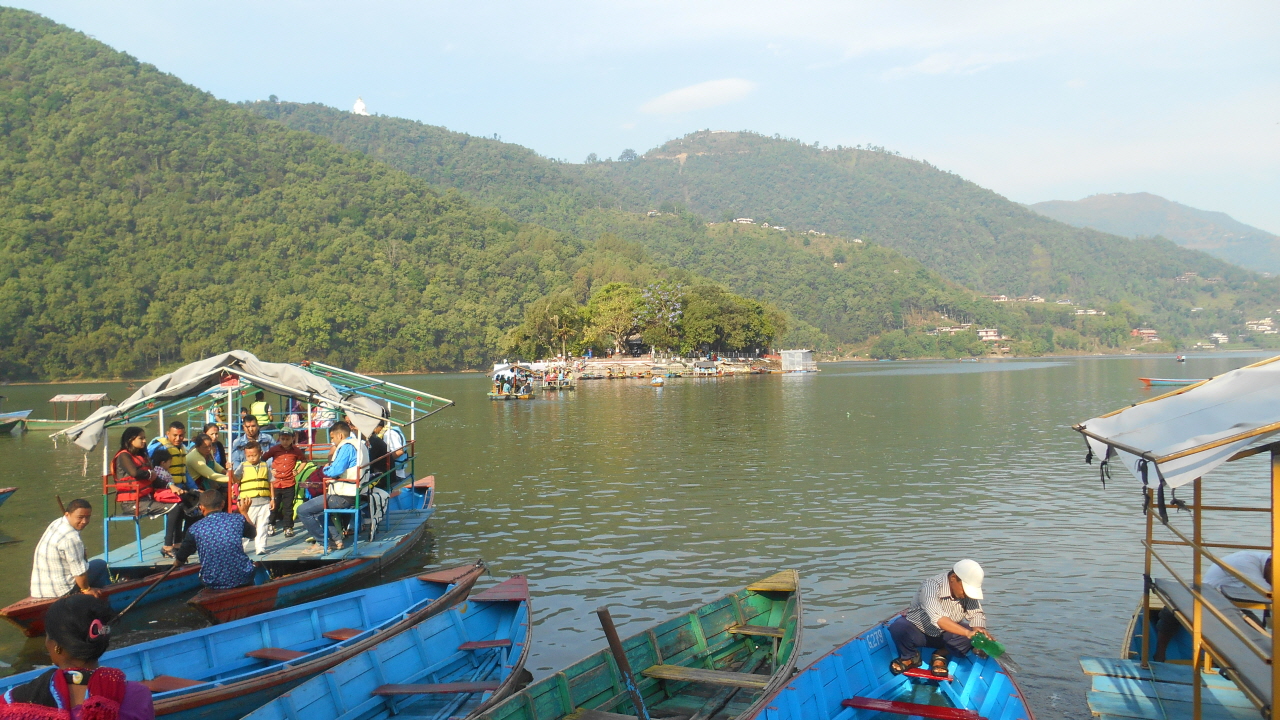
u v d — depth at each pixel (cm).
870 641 1002
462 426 4812
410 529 1802
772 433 4122
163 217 17550
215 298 15862
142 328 14662
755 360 15438
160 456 1570
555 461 3228
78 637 552
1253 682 659
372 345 17212
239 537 1274
